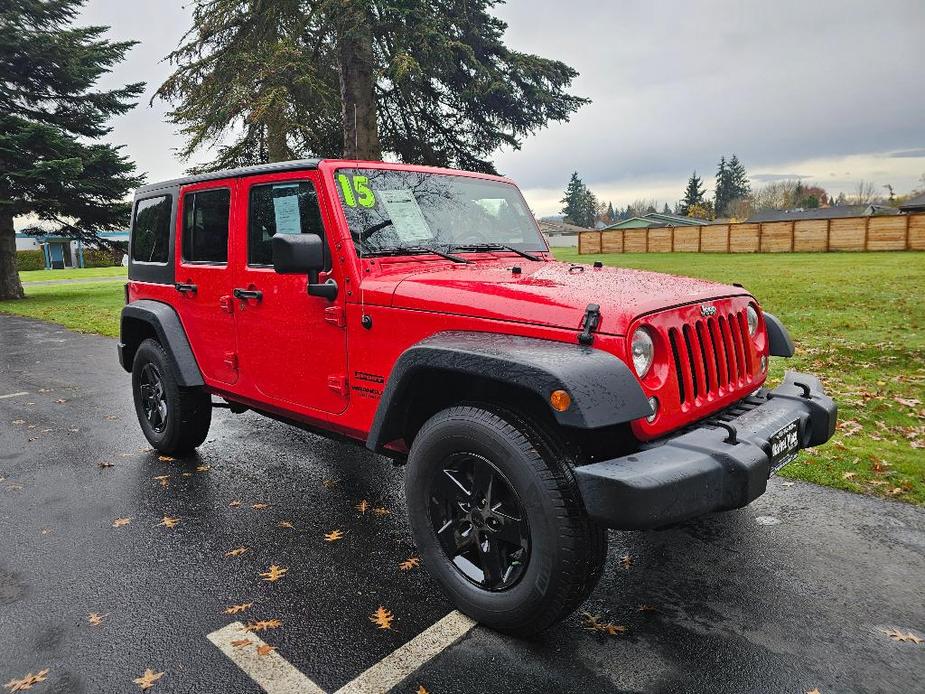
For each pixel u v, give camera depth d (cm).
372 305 292
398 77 1189
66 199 2156
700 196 11800
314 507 390
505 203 398
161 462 473
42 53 2152
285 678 234
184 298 421
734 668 236
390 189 332
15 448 513
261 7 1346
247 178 357
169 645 254
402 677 234
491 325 255
